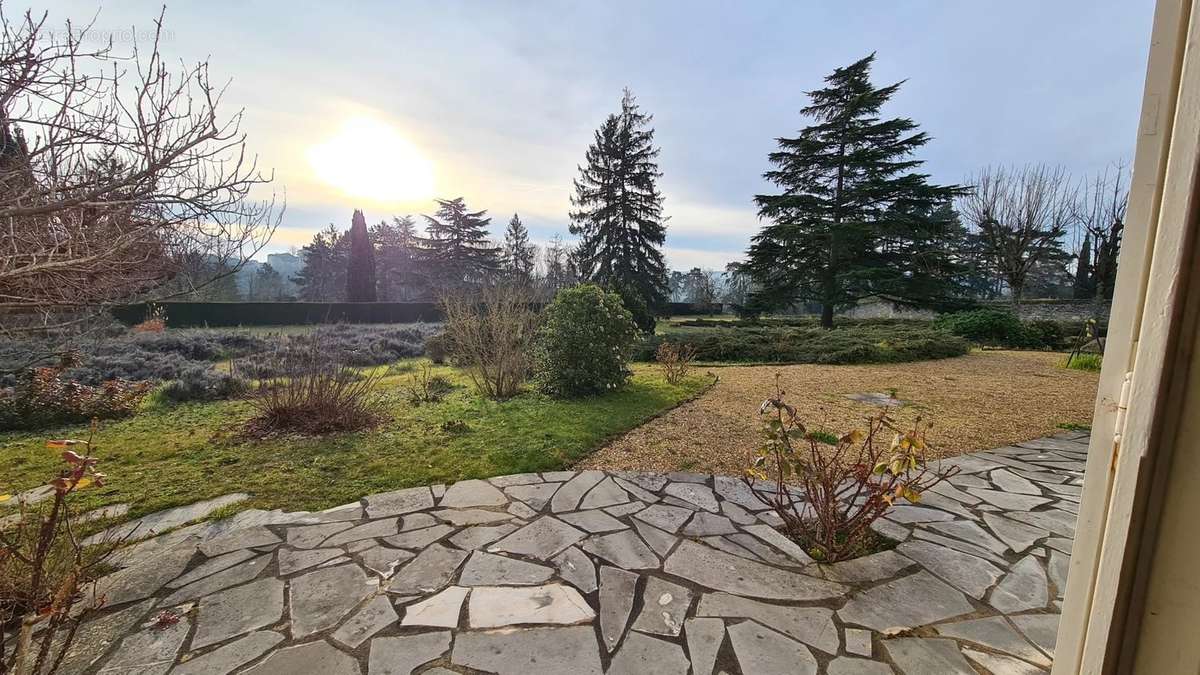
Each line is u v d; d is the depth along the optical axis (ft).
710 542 8.49
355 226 98.43
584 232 78.54
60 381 18.66
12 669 4.60
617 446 13.93
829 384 23.99
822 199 57.72
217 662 5.65
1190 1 1.63
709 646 5.94
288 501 10.15
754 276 62.75
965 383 24.32
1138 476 1.70
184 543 8.41
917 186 54.08
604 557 7.97
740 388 22.75
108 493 10.48
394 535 8.69
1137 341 1.77
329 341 30.09
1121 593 1.77
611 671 5.53
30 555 6.72
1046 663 5.62
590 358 20.26
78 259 8.35
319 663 5.62
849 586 7.19
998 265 62.28
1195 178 1.55
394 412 17.61
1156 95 1.74
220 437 14.62
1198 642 1.54
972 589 7.11
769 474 11.69
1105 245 54.44
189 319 57.72
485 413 17.40
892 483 8.46
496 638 6.06
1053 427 16.08
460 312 23.50
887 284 55.31
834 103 57.52
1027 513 9.63
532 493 10.57
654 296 78.02
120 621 6.37
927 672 5.51
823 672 5.51
